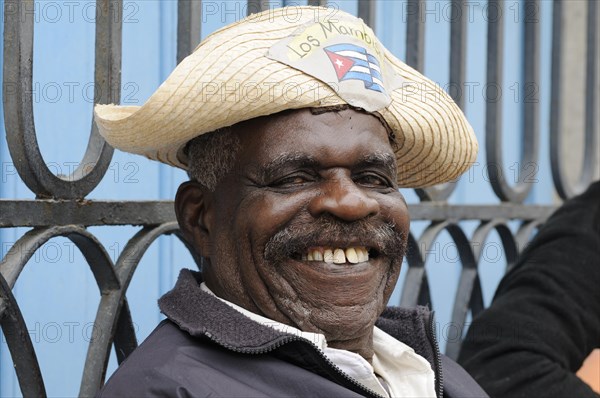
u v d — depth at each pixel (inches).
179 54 84.5
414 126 72.4
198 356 65.0
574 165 148.5
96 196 98.7
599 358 93.7
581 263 97.9
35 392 72.1
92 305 101.3
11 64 70.4
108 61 77.2
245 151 67.6
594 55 127.6
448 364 84.2
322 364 65.0
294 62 66.3
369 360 73.8
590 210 103.2
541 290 96.3
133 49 101.4
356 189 66.7
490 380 90.0
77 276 99.7
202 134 70.4
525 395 88.2
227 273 69.7
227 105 65.2
